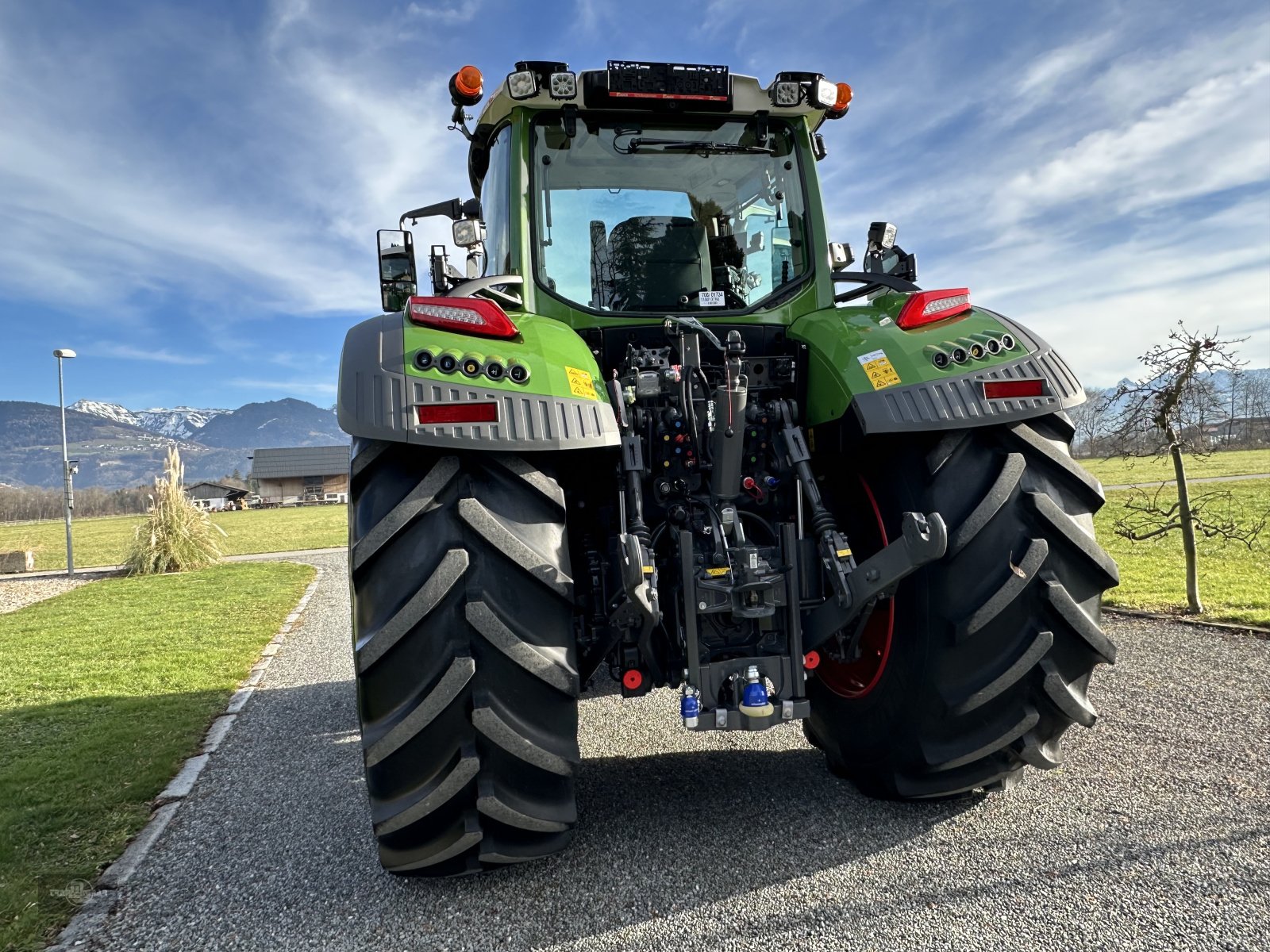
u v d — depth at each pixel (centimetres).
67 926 223
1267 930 176
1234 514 1380
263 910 222
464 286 249
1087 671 229
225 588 1331
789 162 301
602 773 313
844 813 254
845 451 258
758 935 187
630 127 289
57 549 3222
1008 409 226
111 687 591
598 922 199
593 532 259
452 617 197
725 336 277
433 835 207
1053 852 219
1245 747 298
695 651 228
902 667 236
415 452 211
